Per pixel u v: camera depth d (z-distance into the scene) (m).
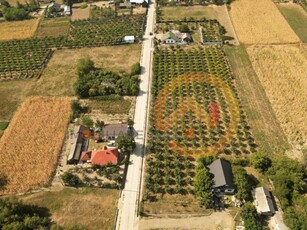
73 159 98.12
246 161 96.62
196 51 148.75
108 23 173.62
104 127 105.69
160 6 190.50
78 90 121.88
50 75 137.12
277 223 80.31
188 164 96.88
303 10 181.50
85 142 104.88
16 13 181.25
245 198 86.94
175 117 114.25
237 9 186.00
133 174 95.50
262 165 92.88
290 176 87.62
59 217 84.75
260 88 127.00
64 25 175.00
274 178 88.75
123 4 188.75
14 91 128.25
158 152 100.69
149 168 96.00
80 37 162.12
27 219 78.81
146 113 116.44
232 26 169.25
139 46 154.25
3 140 106.25
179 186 90.94
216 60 142.25
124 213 85.88
